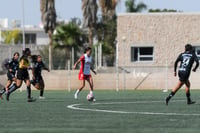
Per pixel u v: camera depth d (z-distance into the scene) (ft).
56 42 305.73
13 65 134.62
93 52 283.59
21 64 129.08
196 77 194.49
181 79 112.16
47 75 196.95
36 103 121.29
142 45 255.70
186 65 111.96
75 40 308.81
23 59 129.08
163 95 154.92
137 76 196.24
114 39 337.93
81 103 120.26
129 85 196.24
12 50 224.74
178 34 254.06
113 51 327.47
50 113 94.48
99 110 100.01
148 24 255.50
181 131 68.08
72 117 87.10
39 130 70.18
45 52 262.26
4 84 191.72
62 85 196.24
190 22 253.03
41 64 142.41
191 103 115.03
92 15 296.51
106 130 69.21
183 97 141.69
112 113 93.66
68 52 297.74
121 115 89.97
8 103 122.01
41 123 78.59
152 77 195.31
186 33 253.44
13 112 96.89
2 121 81.61
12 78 133.69
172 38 254.06
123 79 196.13
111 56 326.24
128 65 256.73
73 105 113.50
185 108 103.81
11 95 161.38
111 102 123.24
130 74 196.24
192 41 253.24
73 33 307.78
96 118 85.20
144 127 72.64
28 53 129.59
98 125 75.41
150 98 139.23
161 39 254.88
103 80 195.83
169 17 254.47
